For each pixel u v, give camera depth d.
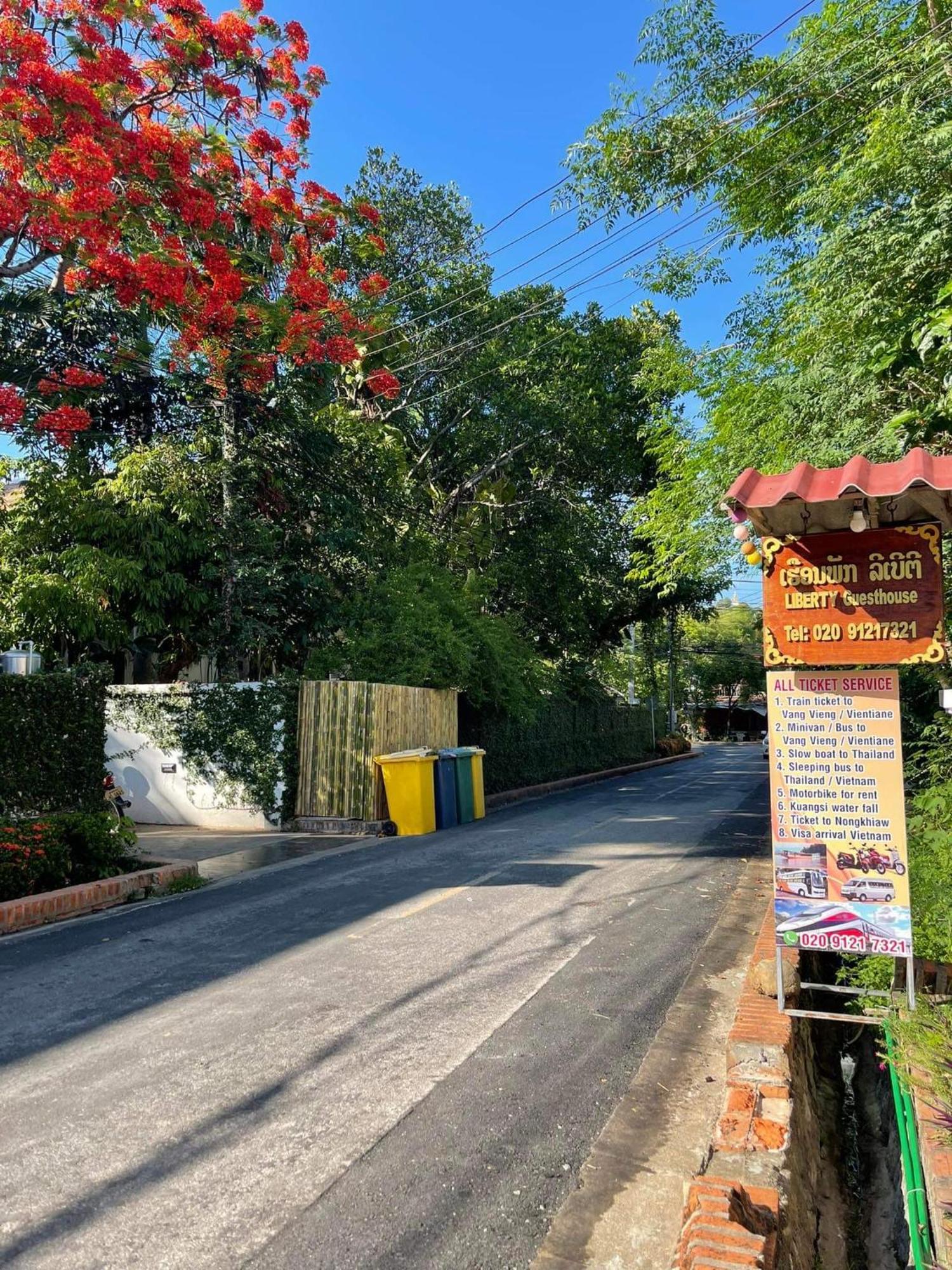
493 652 19.19
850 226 7.64
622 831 13.93
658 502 12.47
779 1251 2.84
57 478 15.41
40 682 9.84
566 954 6.64
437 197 22.42
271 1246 3.04
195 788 14.98
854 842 4.54
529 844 12.48
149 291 11.95
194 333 13.03
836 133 12.02
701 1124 3.99
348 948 6.87
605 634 32.94
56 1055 4.77
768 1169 3.37
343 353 14.09
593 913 7.96
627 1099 4.23
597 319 23.97
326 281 14.34
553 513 24.73
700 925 7.54
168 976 6.25
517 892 8.93
